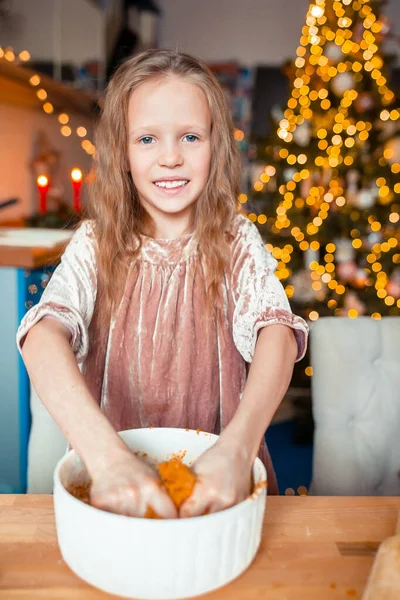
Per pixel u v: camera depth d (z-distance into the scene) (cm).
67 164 394
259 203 279
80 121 420
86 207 95
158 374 93
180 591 48
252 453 57
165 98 80
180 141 82
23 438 186
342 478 106
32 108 326
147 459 65
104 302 90
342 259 260
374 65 264
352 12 262
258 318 80
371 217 261
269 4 564
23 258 175
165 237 92
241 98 571
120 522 46
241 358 95
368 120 265
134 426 95
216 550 48
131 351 92
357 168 264
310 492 109
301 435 250
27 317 72
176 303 92
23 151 316
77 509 47
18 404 185
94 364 92
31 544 57
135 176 85
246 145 466
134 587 47
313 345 110
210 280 91
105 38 443
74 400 60
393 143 262
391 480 109
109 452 53
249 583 52
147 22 531
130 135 84
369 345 109
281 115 285
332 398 107
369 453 108
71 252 89
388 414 108
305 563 56
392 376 109
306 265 270
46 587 51
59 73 381
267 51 571
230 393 94
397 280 261
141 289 92
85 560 48
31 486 99
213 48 575
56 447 99
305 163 266
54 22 366
